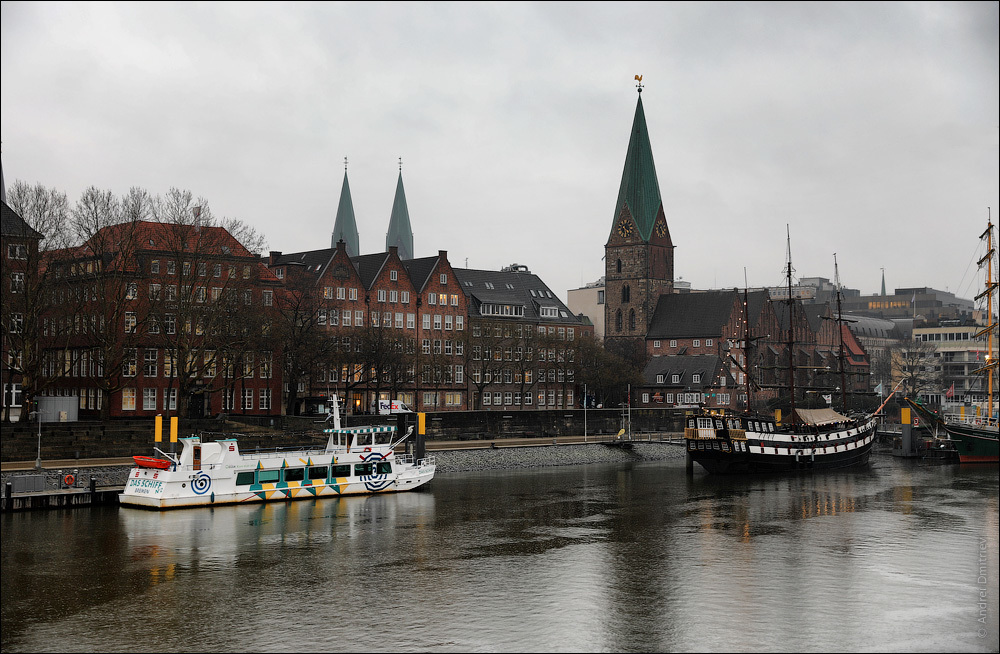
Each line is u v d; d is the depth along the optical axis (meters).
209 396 132.62
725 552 73.50
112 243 119.94
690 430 123.44
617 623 55.81
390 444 99.75
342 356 139.88
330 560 70.00
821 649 51.72
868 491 107.44
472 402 176.75
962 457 142.50
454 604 59.44
